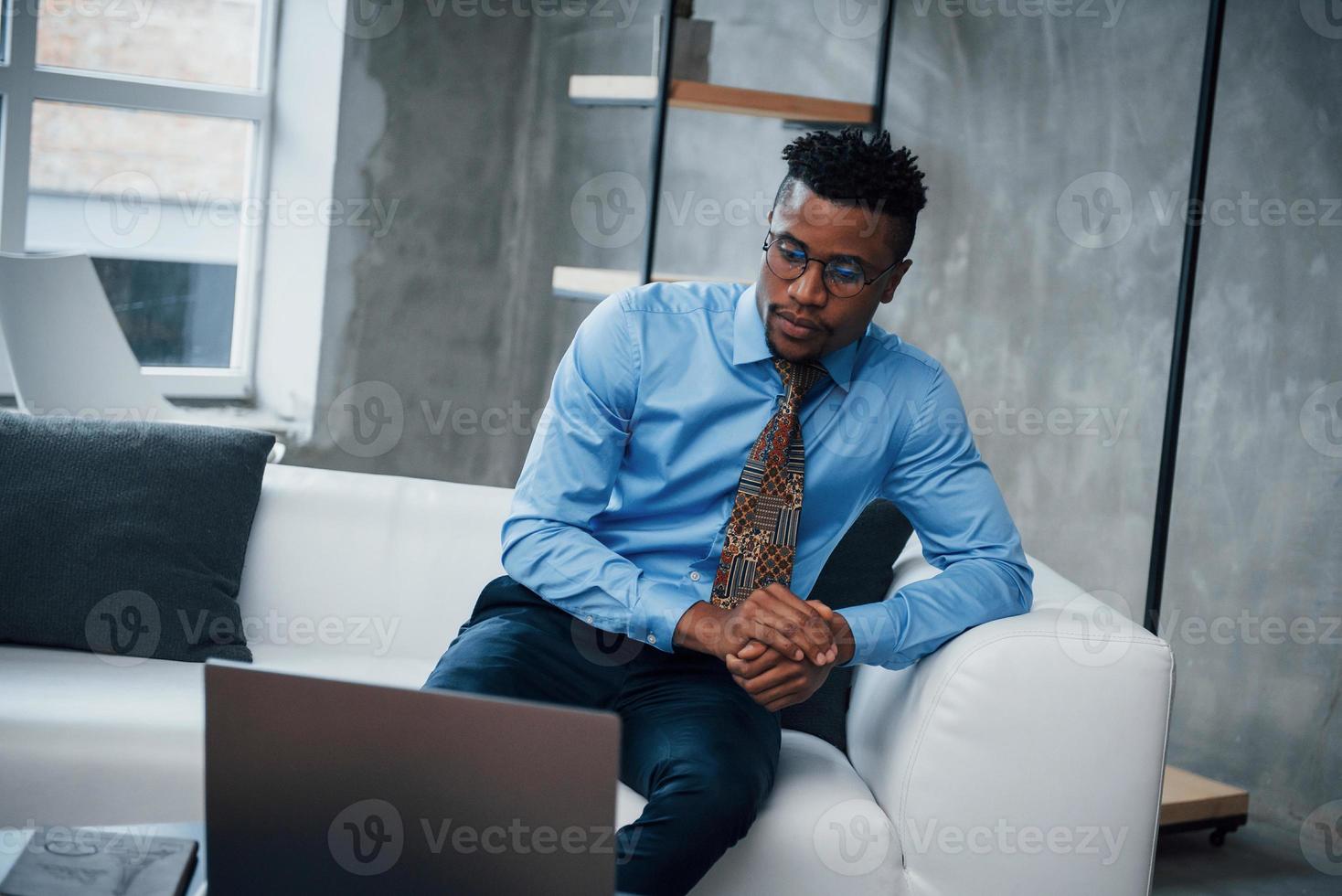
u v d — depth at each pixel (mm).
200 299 3705
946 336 3279
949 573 1698
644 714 1646
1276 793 2732
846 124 3268
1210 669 2848
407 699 975
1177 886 2422
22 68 3305
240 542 2092
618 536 1802
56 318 2752
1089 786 1588
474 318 3971
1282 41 2670
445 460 3984
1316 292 2623
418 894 1003
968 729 1588
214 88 3609
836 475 1774
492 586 1855
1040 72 3023
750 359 1738
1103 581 2926
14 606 1934
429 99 3779
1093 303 2932
